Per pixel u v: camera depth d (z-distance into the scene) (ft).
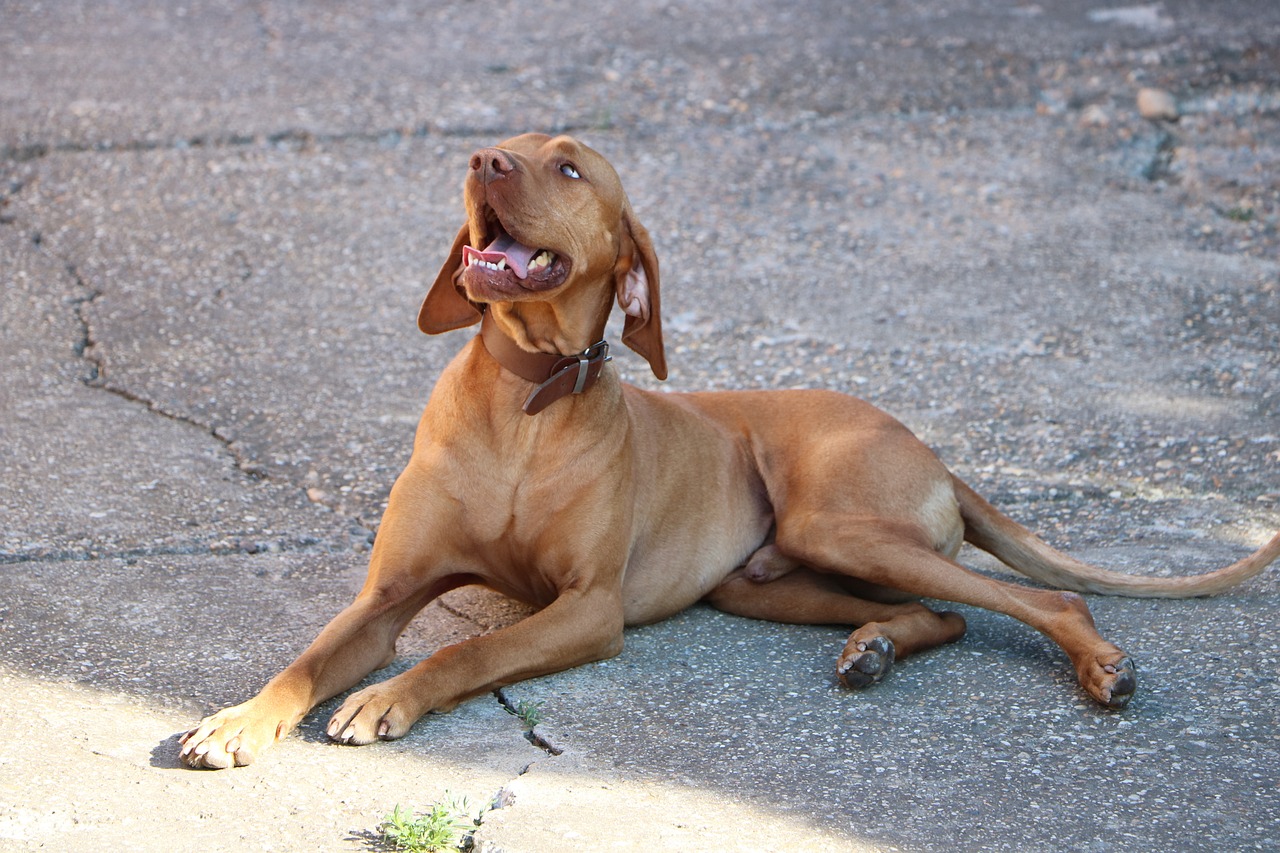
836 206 38.68
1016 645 19.15
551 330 17.89
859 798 14.69
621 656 18.57
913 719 16.70
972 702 17.20
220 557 21.16
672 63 47.34
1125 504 24.49
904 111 44.34
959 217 38.24
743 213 37.93
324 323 31.42
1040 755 15.79
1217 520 23.75
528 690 17.20
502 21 51.21
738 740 15.99
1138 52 48.21
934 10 53.06
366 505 23.56
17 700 15.83
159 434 25.62
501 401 18.06
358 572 20.94
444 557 18.21
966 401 28.84
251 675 17.07
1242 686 17.53
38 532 21.29
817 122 43.50
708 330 32.01
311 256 34.55
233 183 37.83
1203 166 41.39
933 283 34.60
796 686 17.66
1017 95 45.52
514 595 19.38
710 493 20.74
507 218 16.89
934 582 18.71
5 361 28.09
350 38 48.83
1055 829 14.19
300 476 24.49
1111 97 45.27
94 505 22.50
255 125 40.96
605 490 18.24
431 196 37.93
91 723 15.42
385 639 17.48
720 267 35.12
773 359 30.71
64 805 13.58
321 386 28.43
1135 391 29.30
